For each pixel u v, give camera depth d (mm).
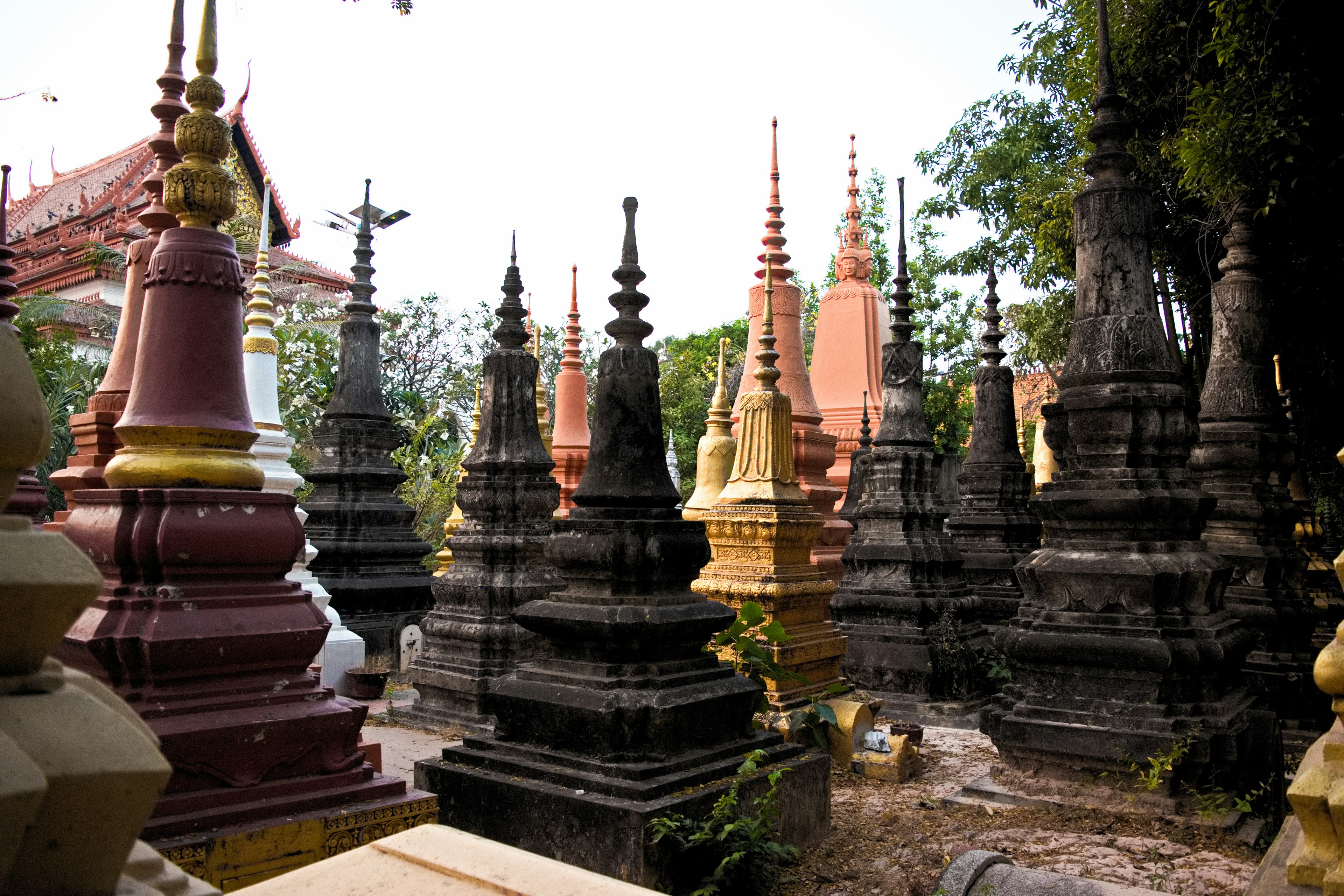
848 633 10078
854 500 13391
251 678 4484
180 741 4035
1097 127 7160
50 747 1490
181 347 4668
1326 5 8414
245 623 4473
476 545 9180
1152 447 6719
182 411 4609
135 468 4531
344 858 2467
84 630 4301
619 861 4555
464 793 5258
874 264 27500
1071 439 7000
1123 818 5902
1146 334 6805
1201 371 13695
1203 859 5180
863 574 10320
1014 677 7098
